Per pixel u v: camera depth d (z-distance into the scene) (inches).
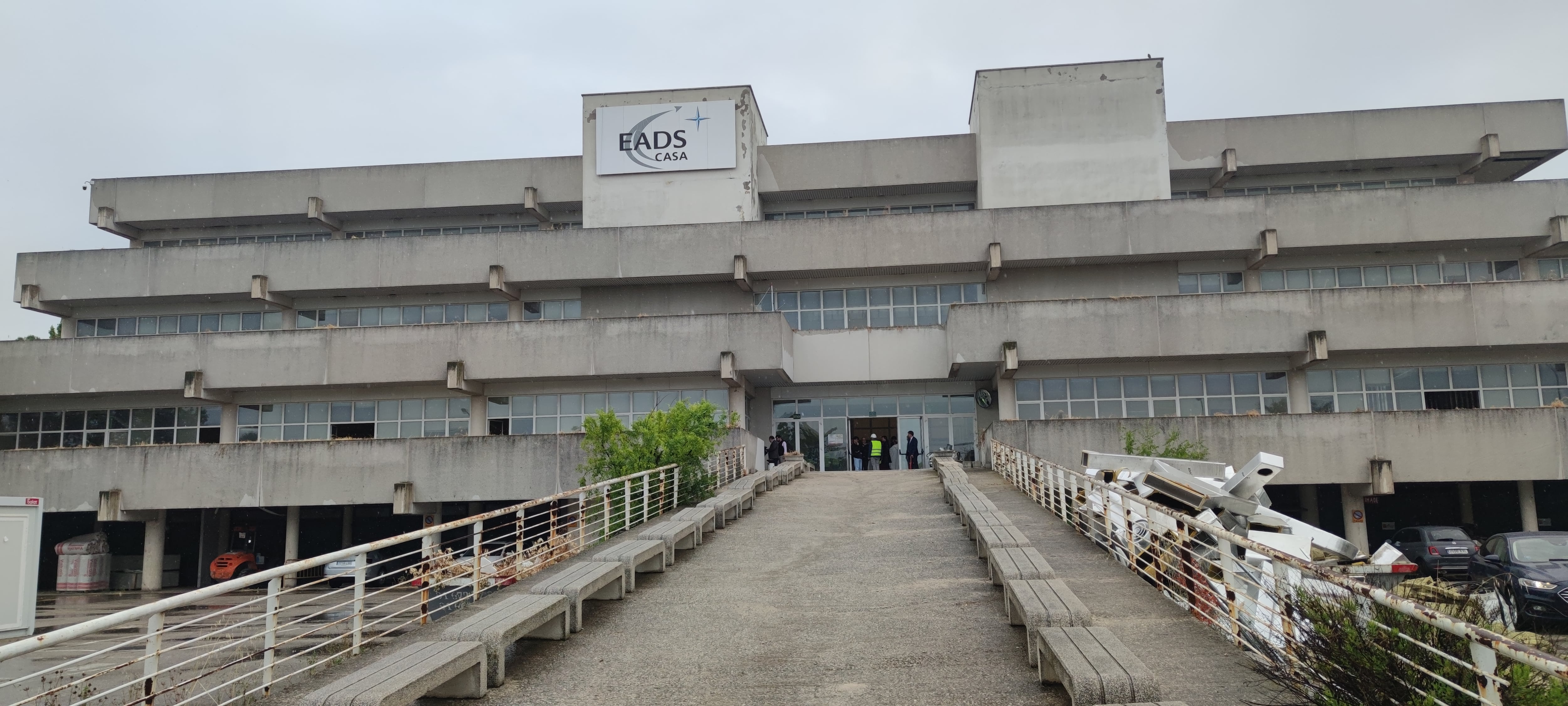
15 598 663.1
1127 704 237.6
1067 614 313.0
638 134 1561.3
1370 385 1337.4
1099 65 1517.0
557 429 1430.9
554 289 1534.2
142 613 255.8
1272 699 265.9
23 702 236.4
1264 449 1171.9
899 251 1437.0
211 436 1497.3
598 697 307.6
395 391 1478.8
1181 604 399.5
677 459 847.7
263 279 1518.2
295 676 323.0
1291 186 1550.2
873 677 321.7
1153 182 1485.0
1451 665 222.5
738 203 1537.9
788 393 1481.3
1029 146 1508.4
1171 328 1309.1
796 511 820.6
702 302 1508.4
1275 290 1336.1
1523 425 1157.7
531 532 1232.2
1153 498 627.8
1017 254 1419.8
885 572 523.5
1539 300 1266.0
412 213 1651.1
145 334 1599.4
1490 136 1469.0
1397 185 1534.2
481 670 308.5
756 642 377.4
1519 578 615.5
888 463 1453.0
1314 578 280.8
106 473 1318.9
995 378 1423.5
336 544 1457.9
